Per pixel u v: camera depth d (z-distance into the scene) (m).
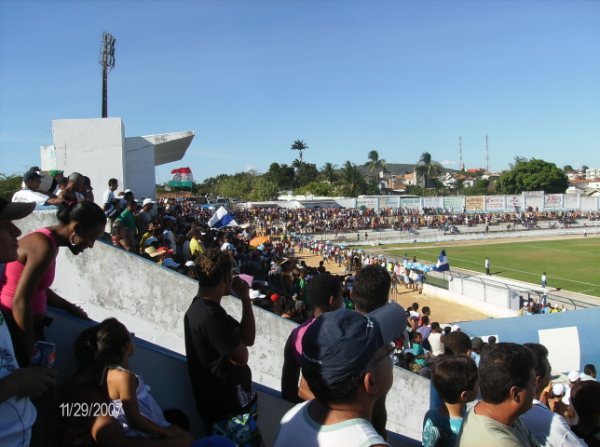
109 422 3.13
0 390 2.55
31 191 7.64
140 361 3.94
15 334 3.31
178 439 3.27
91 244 3.76
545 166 115.19
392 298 33.41
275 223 71.69
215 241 17.27
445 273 35.50
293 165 148.75
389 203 78.94
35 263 3.38
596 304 31.16
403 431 8.58
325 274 4.43
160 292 7.25
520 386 2.99
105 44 37.34
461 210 78.31
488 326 14.15
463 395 3.73
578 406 4.29
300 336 3.77
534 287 36.62
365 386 2.32
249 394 3.78
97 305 7.04
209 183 156.88
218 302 3.88
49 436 3.51
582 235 72.25
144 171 26.14
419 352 12.79
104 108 37.50
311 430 2.38
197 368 3.63
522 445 3.00
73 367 3.86
